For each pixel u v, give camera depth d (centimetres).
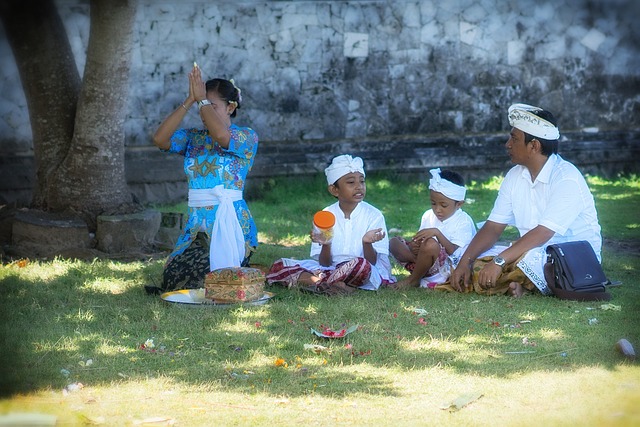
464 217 1723
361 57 3041
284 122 2995
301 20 2964
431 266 1664
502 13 3159
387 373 1156
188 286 1614
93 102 2012
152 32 2808
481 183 3166
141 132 2842
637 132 3328
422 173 3117
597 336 1319
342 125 3055
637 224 2453
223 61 2897
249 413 1019
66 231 1958
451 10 3106
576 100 3275
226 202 1650
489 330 1355
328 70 3014
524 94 3222
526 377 1139
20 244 1961
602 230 2372
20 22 2042
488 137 3206
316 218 1622
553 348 1258
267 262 1928
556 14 3216
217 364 1188
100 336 1312
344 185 1666
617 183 3181
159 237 2088
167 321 1398
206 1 2855
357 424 985
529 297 1584
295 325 1384
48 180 2064
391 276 1723
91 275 1742
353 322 1402
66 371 1146
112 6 1928
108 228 1970
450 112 3158
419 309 1468
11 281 1659
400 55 3080
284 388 1098
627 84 3316
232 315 1436
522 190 1645
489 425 983
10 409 1019
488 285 1574
